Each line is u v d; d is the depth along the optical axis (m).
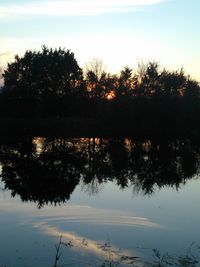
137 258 12.61
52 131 61.25
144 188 24.94
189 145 54.84
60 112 71.75
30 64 72.88
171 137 63.00
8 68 73.12
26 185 25.67
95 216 17.52
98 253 13.05
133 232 15.35
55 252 13.09
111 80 74.69
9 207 19.22
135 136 62.81
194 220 17.20
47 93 72.19
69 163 35.88
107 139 59.19
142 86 70.69
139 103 66.00
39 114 71.06
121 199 21.44
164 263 12.24
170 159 39.53
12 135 57.50
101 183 26.66
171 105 65.81
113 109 65.62
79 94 73.31
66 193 23.06
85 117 71.75
